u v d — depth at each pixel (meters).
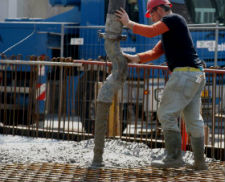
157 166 13.13
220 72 17.17
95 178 12.41
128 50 25.89
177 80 12.90
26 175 12.61
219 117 18.64
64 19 29.05
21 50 27.62
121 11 13.27
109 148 17.16
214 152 17.75
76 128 23.88
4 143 17.97
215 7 28.19
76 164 13.95
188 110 13.49
